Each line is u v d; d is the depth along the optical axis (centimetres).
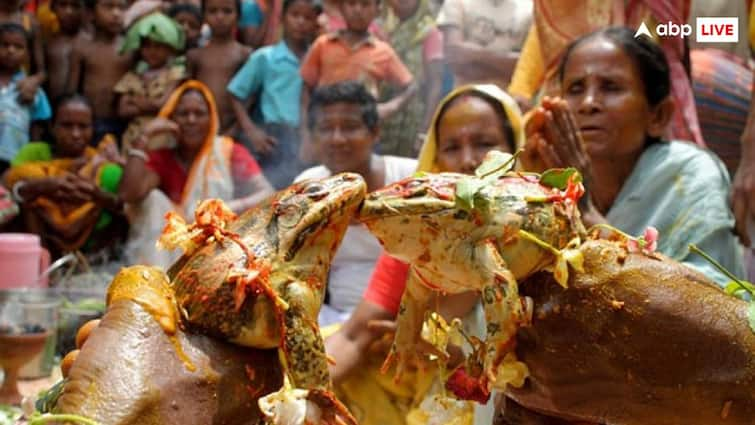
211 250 82
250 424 80
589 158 155
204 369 79
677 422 88
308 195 83
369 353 164
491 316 84
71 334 219
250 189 329
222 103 359
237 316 80
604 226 95
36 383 207
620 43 171
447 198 84
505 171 91
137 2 396
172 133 328
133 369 76
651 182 174
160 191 328
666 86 175
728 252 174
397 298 161
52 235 327
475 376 89
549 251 87
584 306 87
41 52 389
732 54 269
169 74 371
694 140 223
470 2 312
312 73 337
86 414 73
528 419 96
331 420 79
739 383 86
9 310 206
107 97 380
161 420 75
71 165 354
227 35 363
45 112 380
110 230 331
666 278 88
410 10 340
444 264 85
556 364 89
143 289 81
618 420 89
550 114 139
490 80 313
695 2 264
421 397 156
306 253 82
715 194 173
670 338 86
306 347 79
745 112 256
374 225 86
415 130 329
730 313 88
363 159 240
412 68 333
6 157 357
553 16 242
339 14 370
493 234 85
